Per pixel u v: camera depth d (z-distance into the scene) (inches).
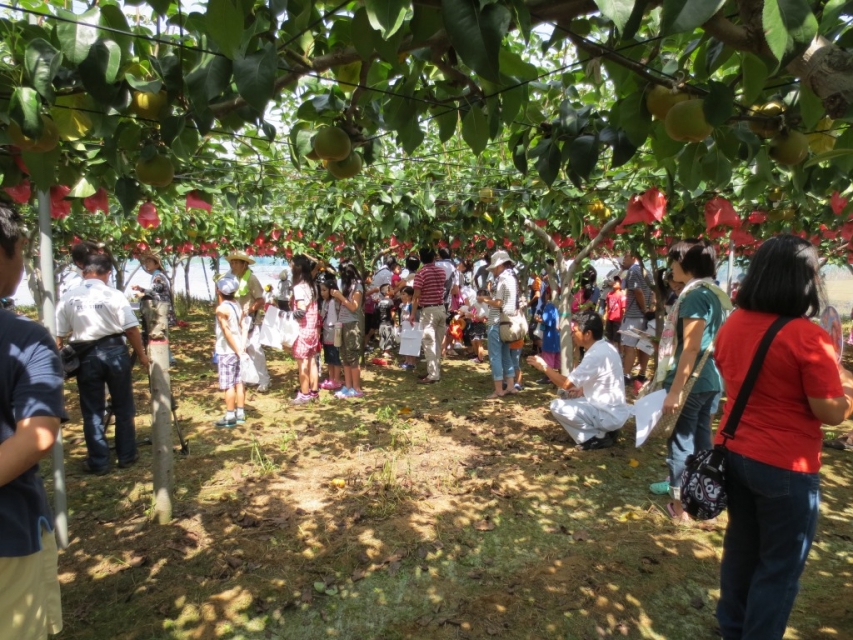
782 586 76.7
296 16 64.1
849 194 125.4
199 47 65.1
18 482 56.3
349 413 244.2
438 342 311.0
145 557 123.3
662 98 64.5
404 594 111.7
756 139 73.7
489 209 243.1
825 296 77.6
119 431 177.5
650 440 202.2
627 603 108.1
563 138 78.5
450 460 183.2
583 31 72.7
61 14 59.1
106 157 79.7
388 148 224.5
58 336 166.7
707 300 124.2
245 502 151.3
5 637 55.3
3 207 58.5
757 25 46.1
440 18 59.2
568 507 148.5
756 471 77.4
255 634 100.5
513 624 102.3
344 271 271.4
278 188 231.5
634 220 98.6
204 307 786.2
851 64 43.4
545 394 277.4
